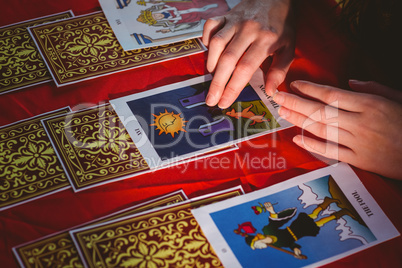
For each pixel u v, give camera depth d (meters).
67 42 1.10
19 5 1.16
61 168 0.89
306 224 0.85
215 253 0.80
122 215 0.84
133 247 0.80
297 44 1.13
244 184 0.90
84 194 0.86
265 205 0.87
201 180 0.90
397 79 1.08
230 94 0.99
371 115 0.93
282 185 0.90
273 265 0.79
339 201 0.88
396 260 0.82
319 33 1.15
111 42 1.11
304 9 1.19
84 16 1.16
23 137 0.93
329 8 1.20
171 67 1.08
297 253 0.81
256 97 1.03
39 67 1.05
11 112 0.97
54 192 0.86
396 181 0.93
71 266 0.77
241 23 1.06
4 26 1.12
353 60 1.11
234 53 1.00
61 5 1.18
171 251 0.80
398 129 0.91
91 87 1.02
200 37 1.14
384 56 1.11
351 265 0.81
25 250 0.78
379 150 0.91
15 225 0.81
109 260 0.78
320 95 0.98
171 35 1.13
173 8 1.19
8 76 1.03
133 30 1.13
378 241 0.84
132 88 1.03
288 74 1.08
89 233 0.81
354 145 0.93
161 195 0.87
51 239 0.80
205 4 1.21
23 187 0.86
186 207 0.86
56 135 0.93
